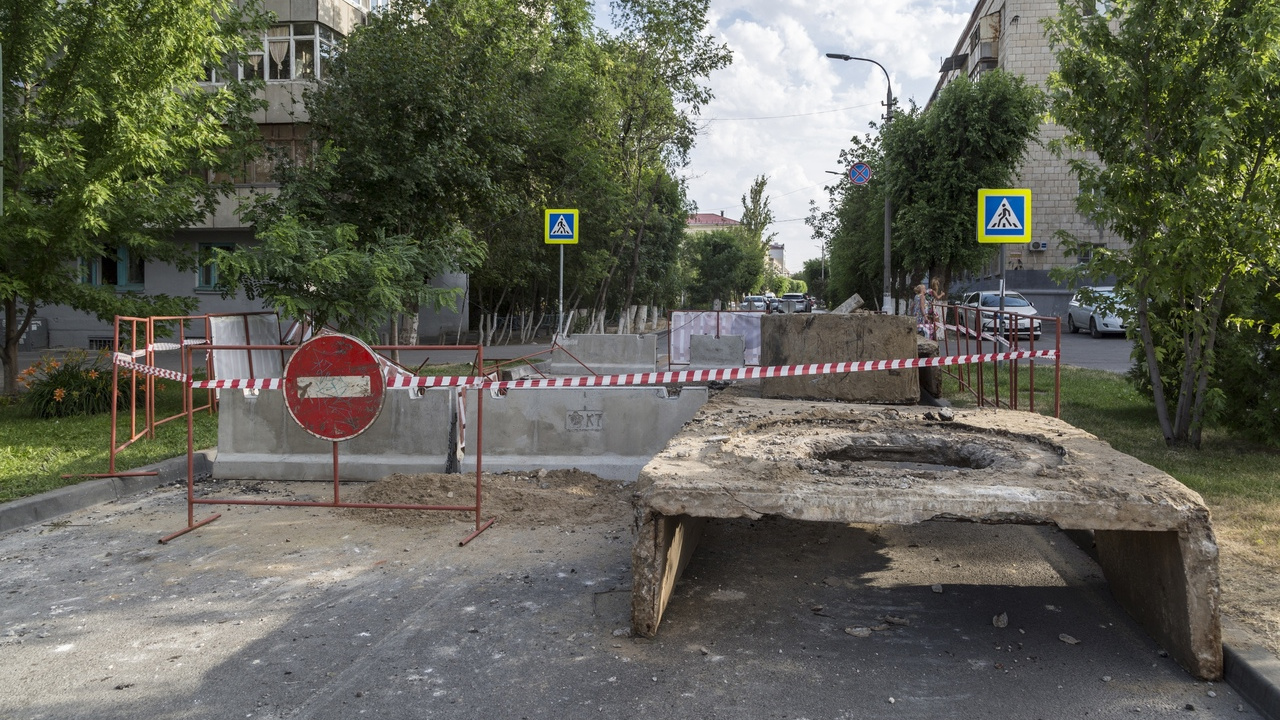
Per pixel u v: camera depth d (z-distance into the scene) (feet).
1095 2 29.68
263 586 16.67
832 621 14.85
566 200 71.92
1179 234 26.73
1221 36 27.09
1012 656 13.41
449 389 25.91
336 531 20.43
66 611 15.35
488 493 22.86
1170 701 11.91
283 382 20.38
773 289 429.38
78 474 24.53
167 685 12.36
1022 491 13.64
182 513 22.27
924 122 81.46
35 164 40.75
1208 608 12.59
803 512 13.62
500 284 91.04
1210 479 23.44
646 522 14.10
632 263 86.33
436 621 14.84
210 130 44.01
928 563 18.08
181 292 84.17
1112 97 28.22
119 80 40.73
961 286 165.37
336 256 35.45
